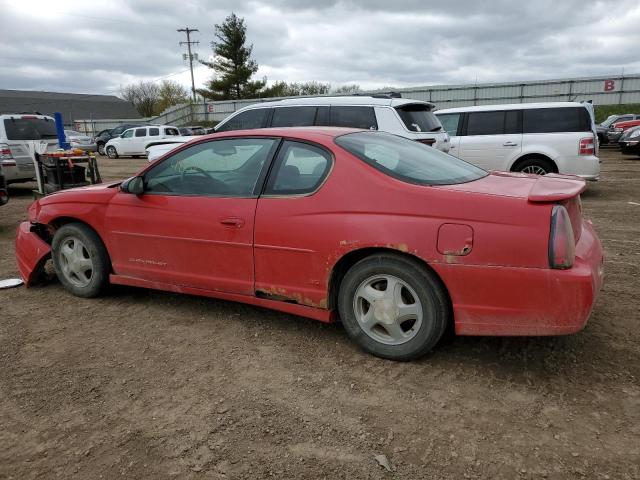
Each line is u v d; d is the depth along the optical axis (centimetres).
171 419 275
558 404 279
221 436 260
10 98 8025
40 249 476
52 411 285
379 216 313
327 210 330
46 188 877
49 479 233
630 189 1091
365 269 323
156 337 377
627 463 232
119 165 2103
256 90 5103
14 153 1134
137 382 313
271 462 240
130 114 8550
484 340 356
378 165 332
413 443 251
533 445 246
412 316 317
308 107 860
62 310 433
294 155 355
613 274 497
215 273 379
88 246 441
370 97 850
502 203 287
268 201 353
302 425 267
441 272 298
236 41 5019
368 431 261
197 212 380
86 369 330
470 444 249
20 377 322
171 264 400
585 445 245
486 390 295
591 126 933
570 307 275
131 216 412
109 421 275
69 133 2686
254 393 298
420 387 300
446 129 1034
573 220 296
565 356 330
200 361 339
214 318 409
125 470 237
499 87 3722
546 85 3647
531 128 962
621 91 3525
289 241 341
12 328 396
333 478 229
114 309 433
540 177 371
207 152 388
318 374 318
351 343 359
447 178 342
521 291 282
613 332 362
